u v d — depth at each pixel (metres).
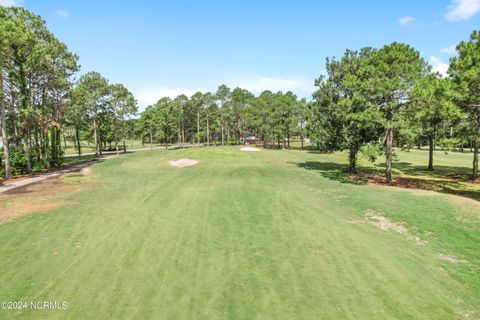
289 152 54.88
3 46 24.59
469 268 9.30
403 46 21.53
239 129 89.19
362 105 22.61
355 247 10.75
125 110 54.78
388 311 6.97
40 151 33.31
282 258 9.71
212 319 6.55
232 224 13.10
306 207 16.08
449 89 17.47
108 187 21.22
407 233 12.41
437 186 23.05
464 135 20.92
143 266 9.05
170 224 13.05
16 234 11.55
